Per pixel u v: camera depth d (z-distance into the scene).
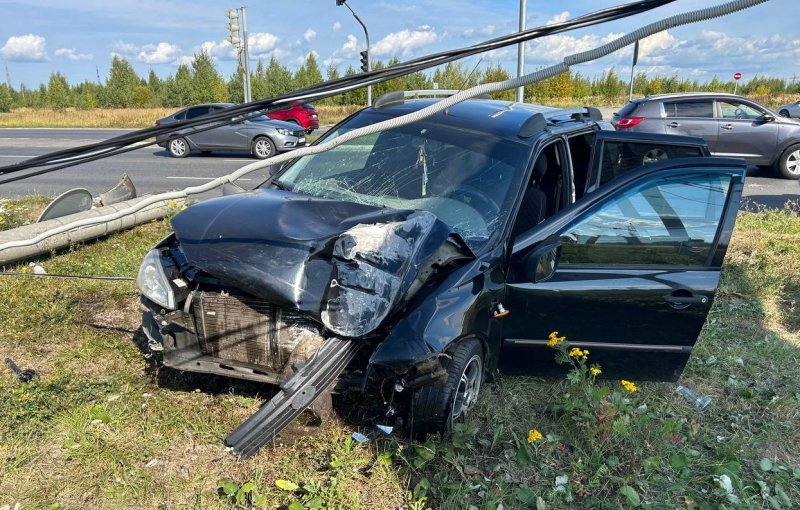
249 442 2.44
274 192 3.46
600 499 2.79
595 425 3.16
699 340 4.52
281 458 2.79
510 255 3.26
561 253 3.24
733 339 4.64
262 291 2.59
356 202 3.47
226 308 2.79
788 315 5.23
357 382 2.82
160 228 6.78
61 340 3.87
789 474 3.12
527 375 3.49
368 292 2.66
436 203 3.54
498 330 3.25
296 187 3.83
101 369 3.53
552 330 3.33
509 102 4.71
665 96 11.91
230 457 2.79
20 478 2.57
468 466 2.88
